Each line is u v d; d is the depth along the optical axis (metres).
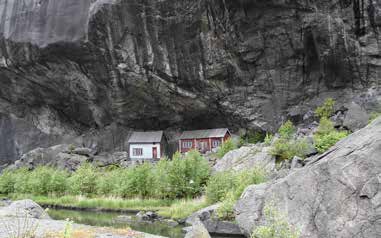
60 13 41.72
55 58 42.84
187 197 25.30
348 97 34.34
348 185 11.41
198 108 41.53
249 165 25.48
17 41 43.62
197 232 12.89
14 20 44.47
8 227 13.93
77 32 40.75
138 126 46.00
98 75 42.59
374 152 11.29
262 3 34.69
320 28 33.78
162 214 21.47
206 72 38.31
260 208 14.70
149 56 39.22
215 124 42.59
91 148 47.16
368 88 33.69
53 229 13.95
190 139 42.03
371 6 32.19
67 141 49.59
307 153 24.25
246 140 38.84
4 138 52.78
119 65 40.28
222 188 21.03
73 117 49.88
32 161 45.38
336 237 11.12
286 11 34.59
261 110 38.06
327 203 11.74
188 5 36.78
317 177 12.41
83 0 41.12
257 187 15.71
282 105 37.25
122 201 25.84
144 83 40.91
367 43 33.00
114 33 39.22
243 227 15.10
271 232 8.70
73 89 45.97
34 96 49.53
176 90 40.38
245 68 37.84
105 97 45.09
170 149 44.28
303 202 12.52
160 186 26.09
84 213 24.19
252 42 36.56
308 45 35.38
